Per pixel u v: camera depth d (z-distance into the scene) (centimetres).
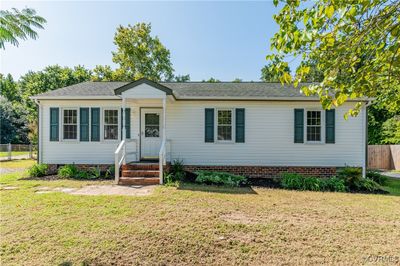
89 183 898
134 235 423
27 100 3588
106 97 1097
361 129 1071
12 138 3183
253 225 479
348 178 900
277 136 1098
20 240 402
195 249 380
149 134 1141
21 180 952
